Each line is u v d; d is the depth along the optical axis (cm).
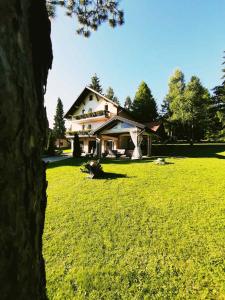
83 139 3073
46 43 132
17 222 92
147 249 473
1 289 81
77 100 3033
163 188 884
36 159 113
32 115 109
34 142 110
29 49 112
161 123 2419
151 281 385
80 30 504
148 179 1039
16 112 92
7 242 85
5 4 93
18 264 91
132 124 1833
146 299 350
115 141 2612
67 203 748
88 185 970
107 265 427
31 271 103
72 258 452
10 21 95
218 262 423
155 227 563
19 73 97
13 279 87
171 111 3403
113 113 2594
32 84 111
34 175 110
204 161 1609
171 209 666
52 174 1287
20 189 95
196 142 3638
